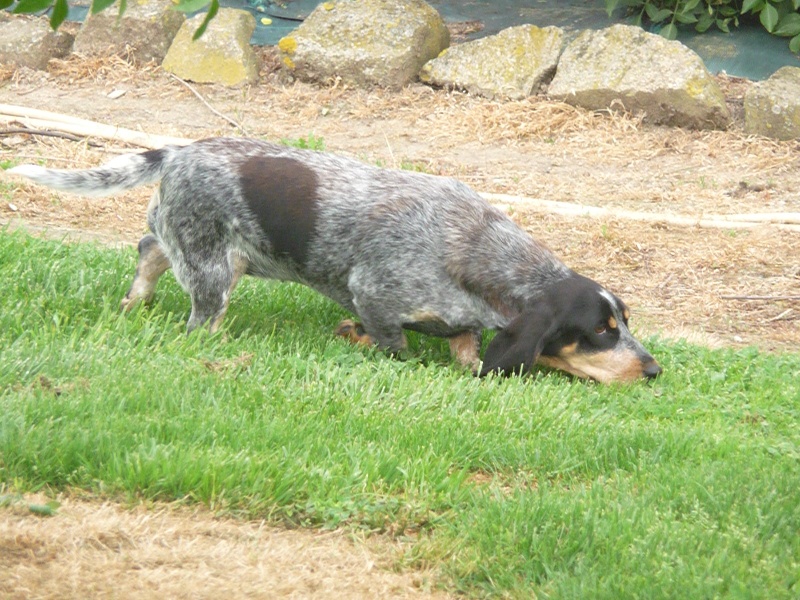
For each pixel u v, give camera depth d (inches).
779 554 247.6
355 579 231.1
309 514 254.7
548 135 749.9
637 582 227.5
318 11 840.3
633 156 721.0
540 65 800.3
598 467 301.9
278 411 308.3
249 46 834.2
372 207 368.2
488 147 733.3
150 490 251.1
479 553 243.6
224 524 245.9
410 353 387.5
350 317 419.5
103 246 481.7
